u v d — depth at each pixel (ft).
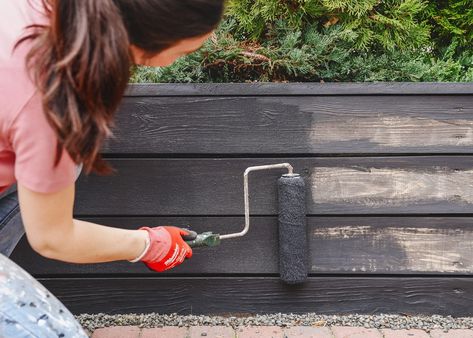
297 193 5.98
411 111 6.08
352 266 6.26
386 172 6.16
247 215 5.91
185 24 3.09
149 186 6.20
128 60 2.99
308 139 6.12
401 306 6.30
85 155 3.09
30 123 3.16
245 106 6.09
